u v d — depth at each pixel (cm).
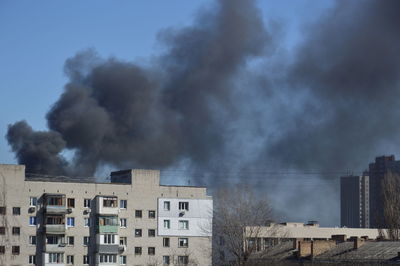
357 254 11694
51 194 13550
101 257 13750
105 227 13812
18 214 13375
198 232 14625
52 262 13450
